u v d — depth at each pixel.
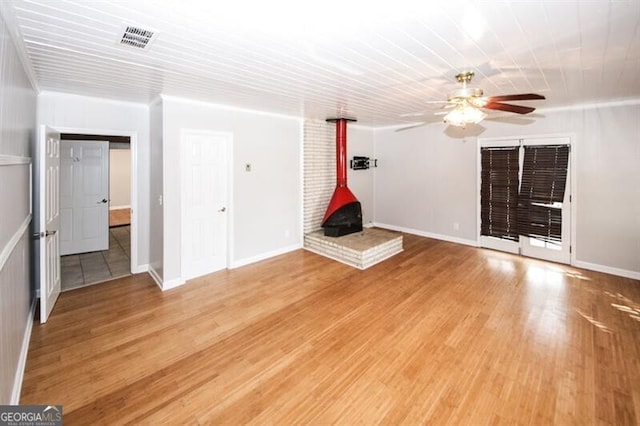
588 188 4.20
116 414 1.80
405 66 2.53
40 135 2.71
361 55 2.28
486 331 2.71
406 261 4.69
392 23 1.78
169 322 2.87
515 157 4.87
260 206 4.63
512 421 1.76
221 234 4.27
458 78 2.77
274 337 2.63
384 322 2.88
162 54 2.24
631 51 2.21
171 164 3.63
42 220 2.77
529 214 4.79
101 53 2.22
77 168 5.00
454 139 5.64
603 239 4.13
